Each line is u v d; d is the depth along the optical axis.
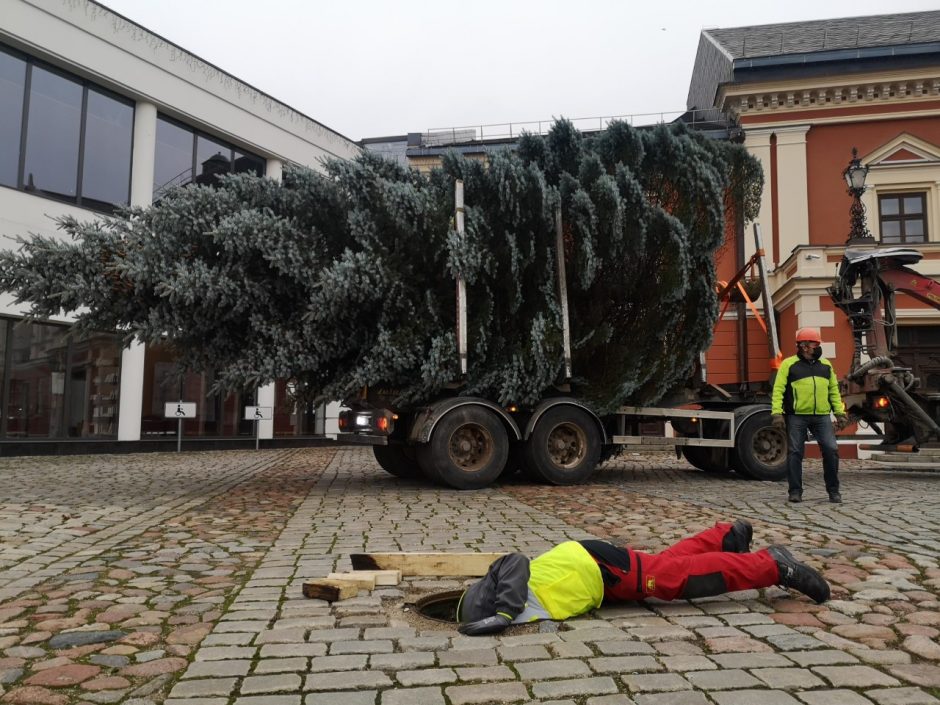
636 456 17.61
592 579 3.80
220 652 3.29
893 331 12.81
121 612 3.96
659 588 3.83
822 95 20.53
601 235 10.34
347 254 9.24
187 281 8.66
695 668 3.07
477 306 10.09
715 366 17.50
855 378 12.43
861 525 6.62
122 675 3.05
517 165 10.13
